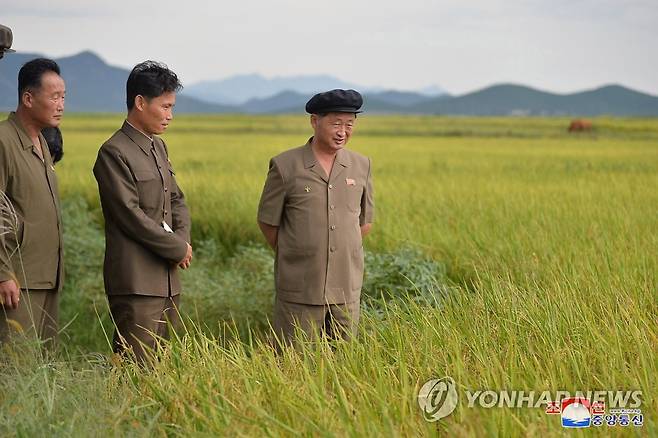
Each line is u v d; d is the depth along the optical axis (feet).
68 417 13.14
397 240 31.37
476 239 30.32
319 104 18.81
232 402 13.28
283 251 19.42
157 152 19.62
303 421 12.26
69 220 36.50
